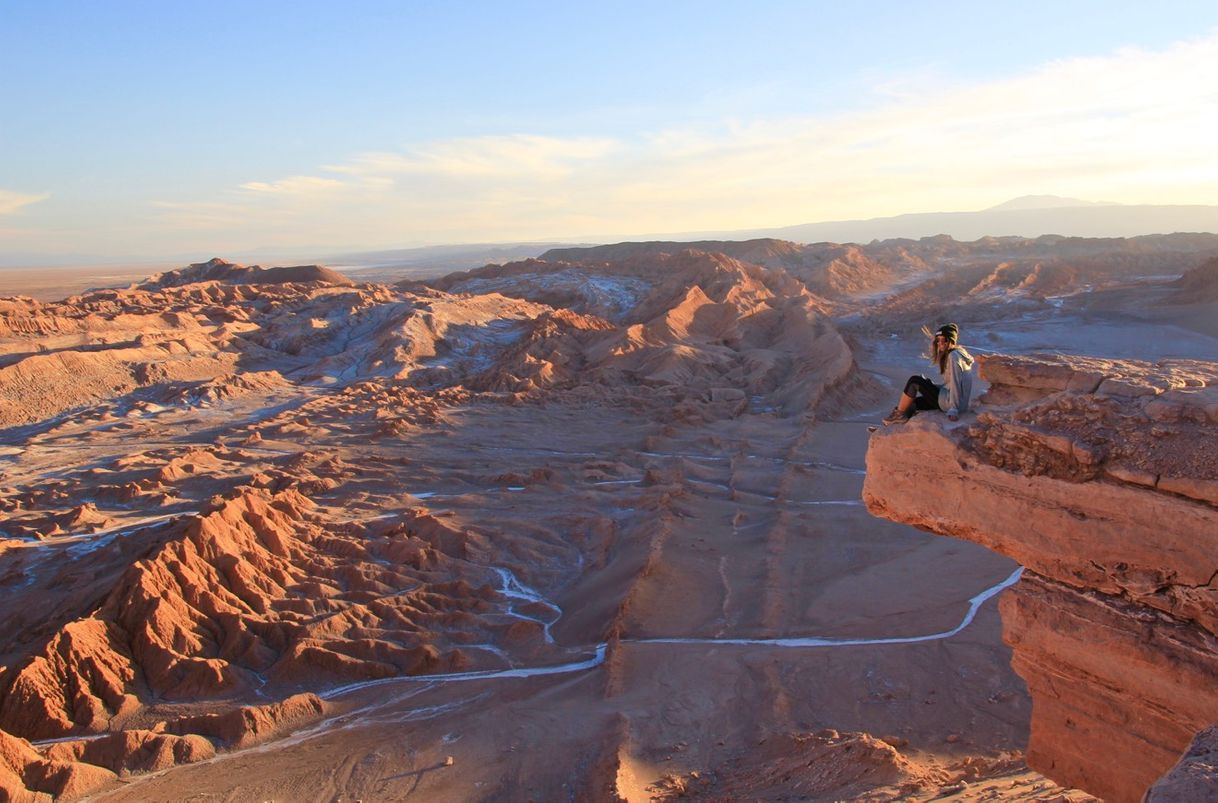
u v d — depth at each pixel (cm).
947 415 786
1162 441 646
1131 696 694
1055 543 712
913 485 802
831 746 1393
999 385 783
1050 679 758
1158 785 458
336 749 1683
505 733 1702
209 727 1766
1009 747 1563
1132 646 682
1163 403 657
